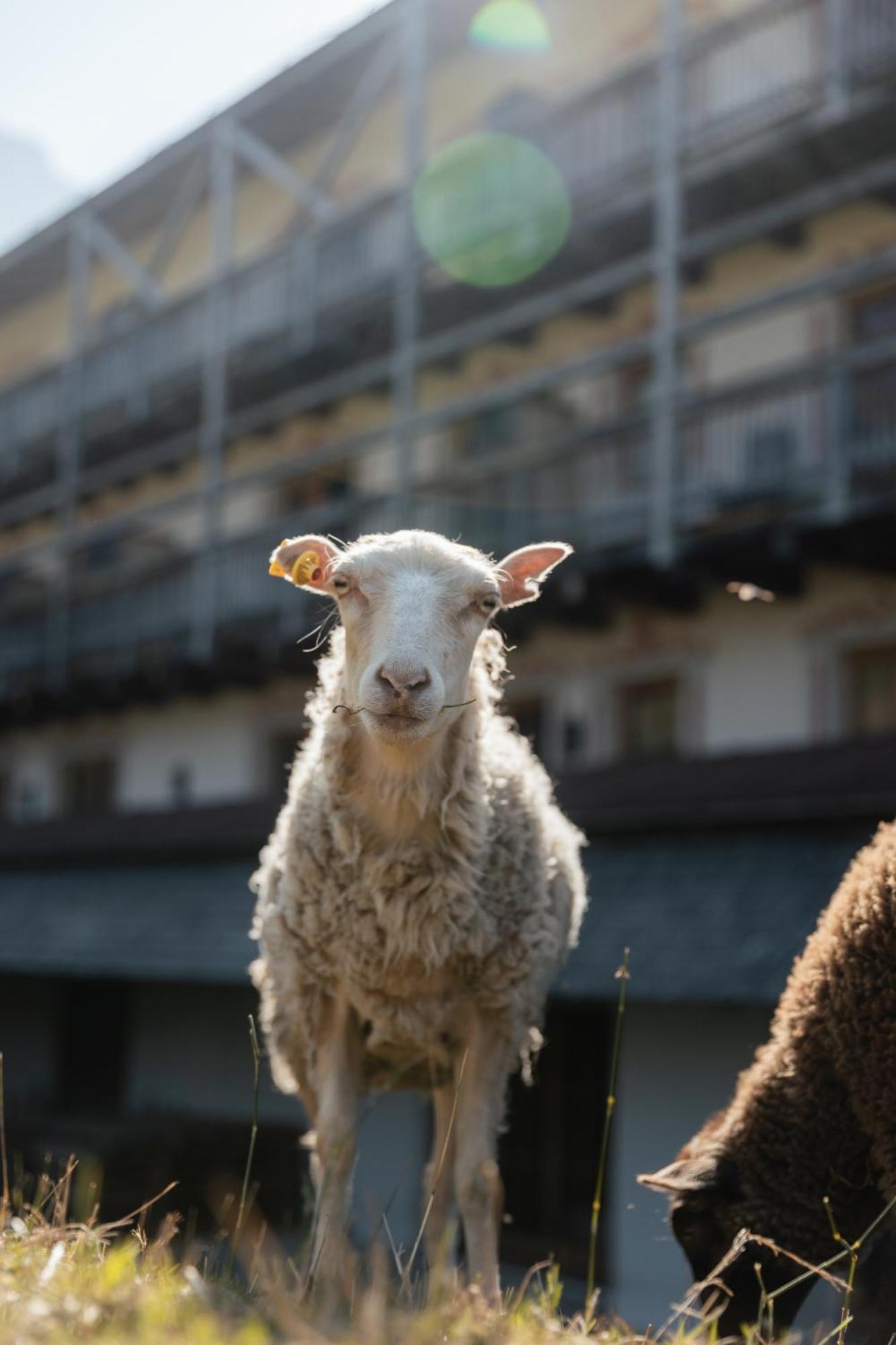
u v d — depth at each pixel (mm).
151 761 19016
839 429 11039
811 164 12312
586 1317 2541
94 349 19625
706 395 11992
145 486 20812
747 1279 3115
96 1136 11484
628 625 13531
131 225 21016
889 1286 2785
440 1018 3447
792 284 11266
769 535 11242
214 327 17188
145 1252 2535
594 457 13680
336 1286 2611
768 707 12367
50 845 15250
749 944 7656
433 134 17172
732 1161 3203
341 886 3420
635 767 11844
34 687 19047
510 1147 10484
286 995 3609
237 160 18391
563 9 15758
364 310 15742
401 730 3084
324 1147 3348
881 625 11664
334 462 17547
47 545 20203
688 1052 9188
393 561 3367
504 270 14562
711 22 13781
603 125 14078
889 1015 2990
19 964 11688
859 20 12250
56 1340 1815
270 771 17359
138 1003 14391
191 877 12602
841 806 8438
